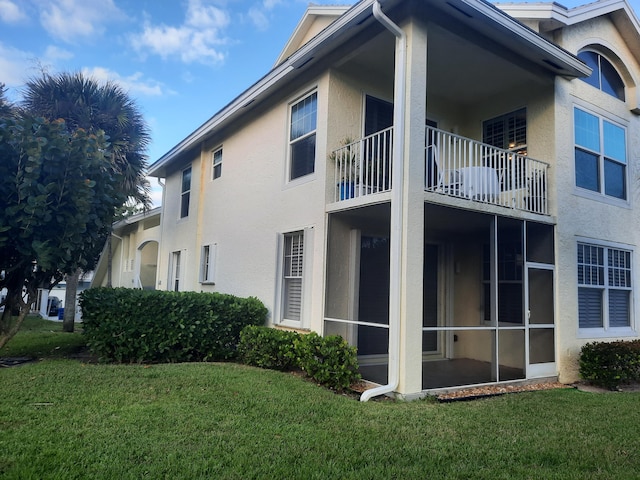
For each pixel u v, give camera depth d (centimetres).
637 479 360
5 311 834
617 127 980
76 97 1262
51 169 760
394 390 599
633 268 970
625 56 1009
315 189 794
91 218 812
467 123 980
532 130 859
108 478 323
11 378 610
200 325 844
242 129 1102
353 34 721
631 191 993
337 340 663
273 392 577
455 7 638
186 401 521
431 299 952
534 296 795
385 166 725
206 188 1280
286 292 878
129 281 1891
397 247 612
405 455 389
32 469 330
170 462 351
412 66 634
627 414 561
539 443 437
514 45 739
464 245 978
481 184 724
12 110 1262
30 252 761
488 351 912
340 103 793
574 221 848
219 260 1159
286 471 345
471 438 442
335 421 473
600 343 807
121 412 470
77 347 977
